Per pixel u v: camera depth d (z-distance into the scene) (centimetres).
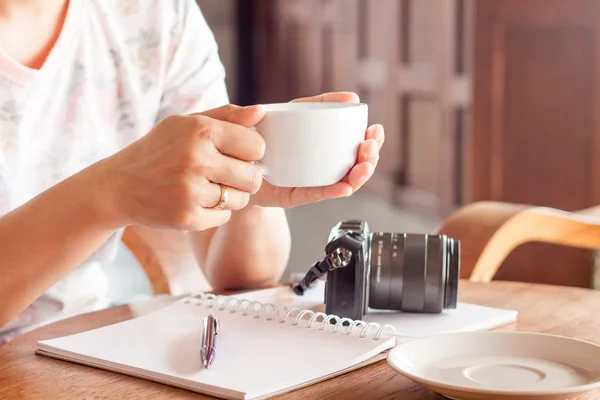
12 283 100
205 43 153
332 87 655
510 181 316
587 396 79
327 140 89
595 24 286
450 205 474
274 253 134
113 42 140
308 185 91
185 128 90
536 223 142
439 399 82
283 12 760
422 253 107
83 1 136
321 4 666
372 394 83
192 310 109
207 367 88
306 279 116
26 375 90
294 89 741
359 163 93
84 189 96
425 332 100
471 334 89
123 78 142
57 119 136
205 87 150
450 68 464
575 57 294
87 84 137
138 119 144
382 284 107
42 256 99
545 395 72
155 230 150
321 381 87
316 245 448
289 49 749
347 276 103
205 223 93
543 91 304
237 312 108
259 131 90
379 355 93
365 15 586
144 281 185
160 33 145
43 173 134
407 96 529
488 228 139
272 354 91
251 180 91
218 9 825
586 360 84
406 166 538
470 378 81
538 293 123
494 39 314
